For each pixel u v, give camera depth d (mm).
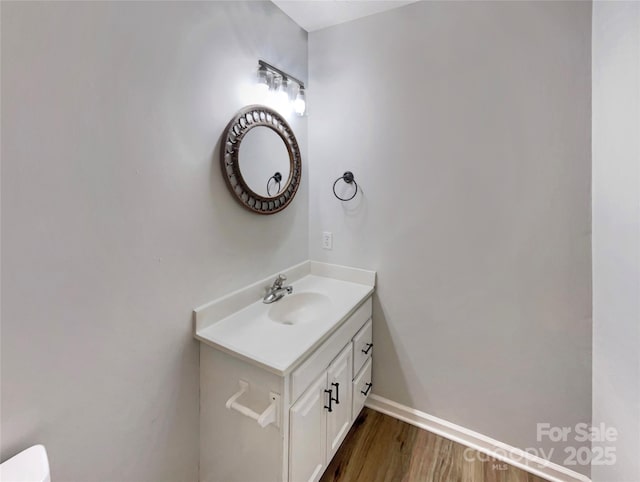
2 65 741
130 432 1081
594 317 1301
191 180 1231
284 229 1793
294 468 1149
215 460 1303
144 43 1037
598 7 1170
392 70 1660
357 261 1881
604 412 1231
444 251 1628
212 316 1349
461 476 1496
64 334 894
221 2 1308
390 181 1728
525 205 1413
